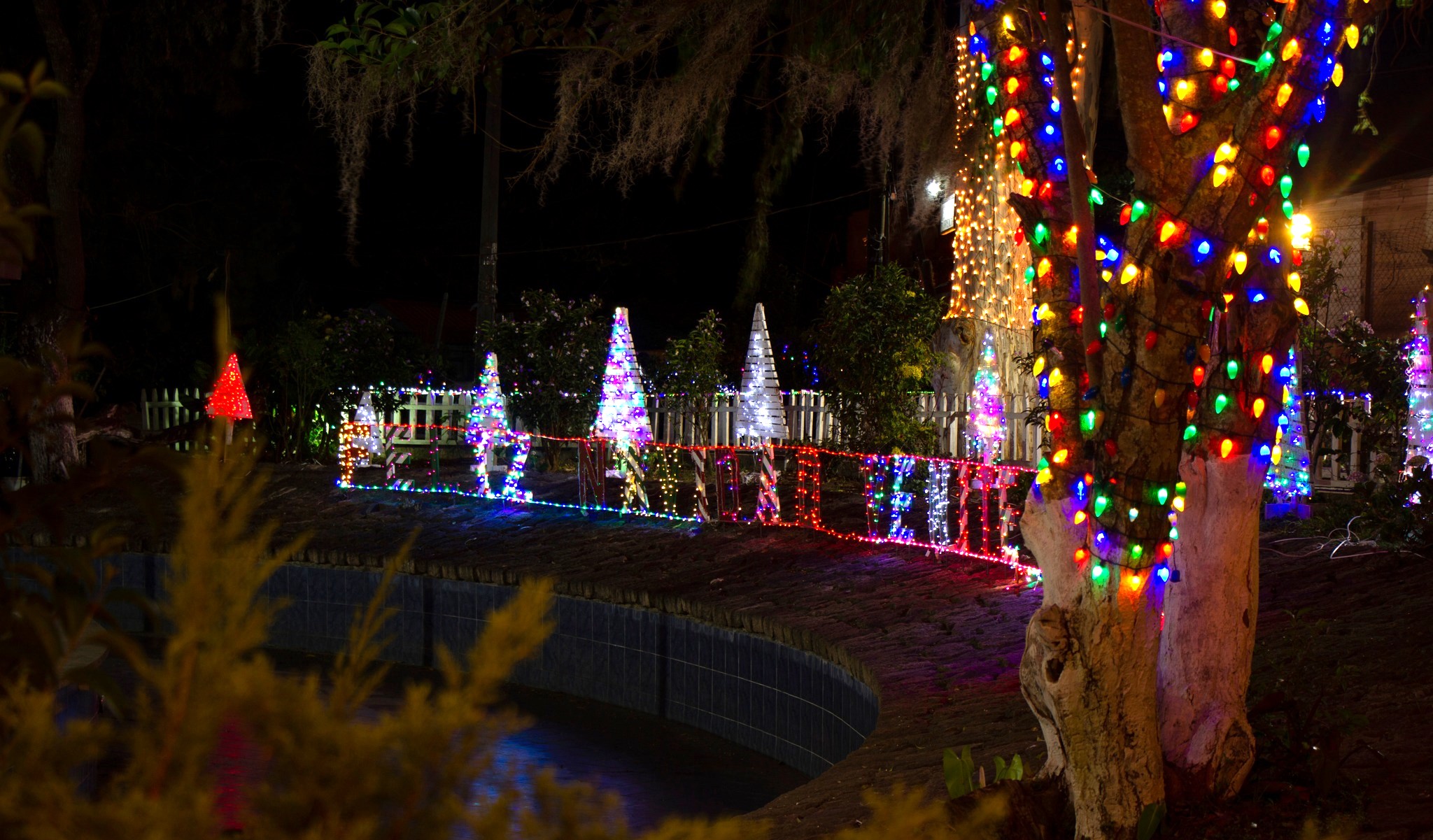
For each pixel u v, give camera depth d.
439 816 1.57
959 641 8.94
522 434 17.47
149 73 24.09
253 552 1.71
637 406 18.67
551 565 13.27
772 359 18.02
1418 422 11.66
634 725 11.27
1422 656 6.41
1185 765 4.98
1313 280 14.59
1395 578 8.26
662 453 18.22
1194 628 5.04
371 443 22.27
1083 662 4.70
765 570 12.02
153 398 24.02
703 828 1.67
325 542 15.09
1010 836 4.83
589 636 12.32
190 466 1.71
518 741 10.51
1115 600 4.63
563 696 12.44
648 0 8.42
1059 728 4.79
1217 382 5.04
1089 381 4.61
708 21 8.83
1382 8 4.82
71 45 20.09
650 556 13.19
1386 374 13.72
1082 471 4.71
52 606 1.93
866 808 5.63
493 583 13.12
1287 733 5.39
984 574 10.78
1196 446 5.10
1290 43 4.51
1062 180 4.87
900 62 9.50
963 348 17.14
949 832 1.71
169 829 1.47
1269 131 4.53
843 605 10.45
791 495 16.16
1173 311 4.52
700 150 9.81
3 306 23.89
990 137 8.58
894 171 12.68
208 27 22.41
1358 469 13.60
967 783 5.34
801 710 9.84
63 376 2.19
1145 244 4.55
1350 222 17.33
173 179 28.02
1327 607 7.95
